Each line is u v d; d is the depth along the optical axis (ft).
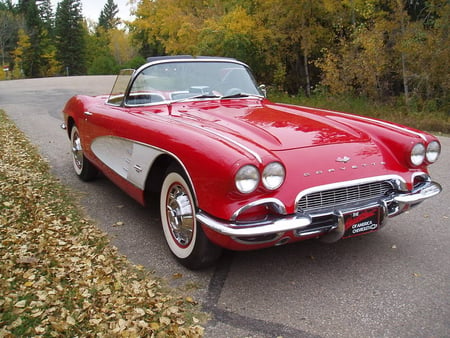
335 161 9.43
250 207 8.34
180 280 9.66
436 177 18.53
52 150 23.50
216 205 8.51
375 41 48.42
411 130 10.92
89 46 253.03
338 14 56.95
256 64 65.72
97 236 11.79
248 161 8.11
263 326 7.99
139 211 14.08
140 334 7.50
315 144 9.84
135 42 123.44
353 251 11.10
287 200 8.56
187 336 7.54
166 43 81.05
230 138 9.08
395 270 10.09
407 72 47.73
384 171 9.84
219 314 8.38
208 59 14.42
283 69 65.72
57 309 8.22
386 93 52.49
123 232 12.37
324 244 11.51
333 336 7.70
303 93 60.18
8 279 9.21
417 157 10.27
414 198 9.96
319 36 58.80
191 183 9.09
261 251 11.12
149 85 13.24
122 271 9.87
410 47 45.52
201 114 11.74
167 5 89.76
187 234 9.98
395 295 9.01
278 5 57.31
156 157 10.44
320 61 60.64
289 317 8.28
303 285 9.46
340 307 8.60
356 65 50.31
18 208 13.70
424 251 11.10
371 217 9.52
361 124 11.44
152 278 9.72
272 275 9.91
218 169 8.30
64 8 226.17
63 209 13.98
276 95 58.29
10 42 234.79
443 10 45.88
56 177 18.02
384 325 8.00
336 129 10.94
